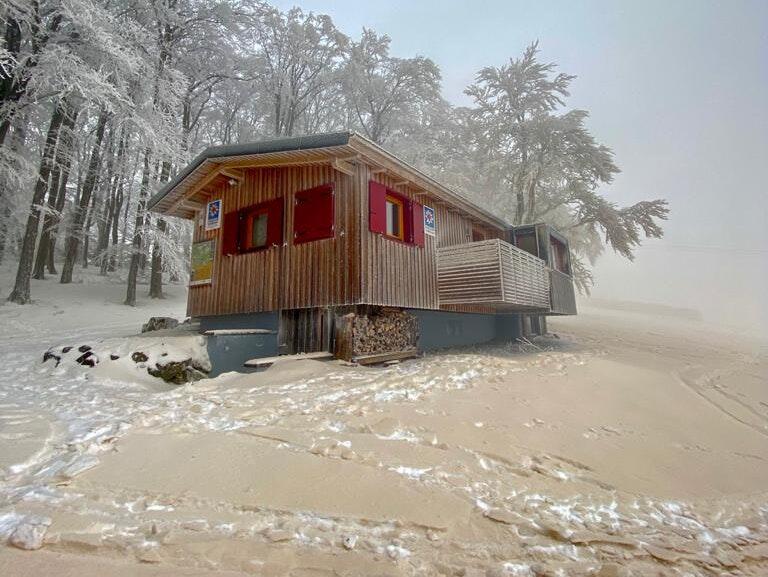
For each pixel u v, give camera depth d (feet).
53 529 6.76
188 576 5.82
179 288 79.25
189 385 18.94
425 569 6.35
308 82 89.56
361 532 7.30
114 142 68.08
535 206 77.82
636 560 7.00
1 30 46.98
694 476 11.21
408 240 30.45
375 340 26.94
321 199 27.78
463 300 32.09
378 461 10.37
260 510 7.86
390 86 83.10
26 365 23.53
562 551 7.06
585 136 64.75
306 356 24.50
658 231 62.18
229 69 78.59
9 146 49.11
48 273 71.82
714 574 6.79
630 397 19.76
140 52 54.70
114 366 20.98
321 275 26.94
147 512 7.59
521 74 73.00
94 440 10.93
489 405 16.51
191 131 86.53
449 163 81.97
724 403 21.21
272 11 79.25
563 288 47.24
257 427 12.57
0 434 11.34
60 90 44.11
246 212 32.60
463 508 8.30
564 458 11.56
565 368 26.05
